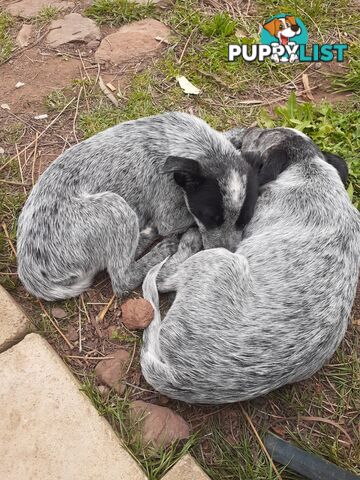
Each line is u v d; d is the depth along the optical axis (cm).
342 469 55
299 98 95
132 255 68
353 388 63
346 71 99
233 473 56
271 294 59
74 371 62
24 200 77
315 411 61
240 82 96
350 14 108
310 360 57
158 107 90
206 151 71
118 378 62
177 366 56
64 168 69
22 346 61
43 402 57
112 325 66
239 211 66
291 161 72
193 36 102
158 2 107
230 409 60
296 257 61
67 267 66
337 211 64
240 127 89
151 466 55
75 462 54
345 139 87
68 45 99
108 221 65
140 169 71
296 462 56
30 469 53
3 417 56
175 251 71
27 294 69
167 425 58
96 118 88
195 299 59
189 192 68
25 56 97
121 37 100
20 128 86
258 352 56
